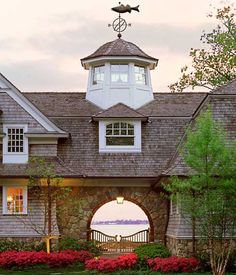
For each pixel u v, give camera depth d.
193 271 23.78
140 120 30.48
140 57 32.94
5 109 29.23
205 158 21.84
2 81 29.44
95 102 33.09
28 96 33.69
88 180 29.14
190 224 25.39
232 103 27.67
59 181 27.03
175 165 26.33
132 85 32.84
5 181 28.42
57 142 29.75
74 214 29.28
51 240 27.88
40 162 27.58
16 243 27.66
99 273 23.50
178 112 31.81
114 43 33.62
